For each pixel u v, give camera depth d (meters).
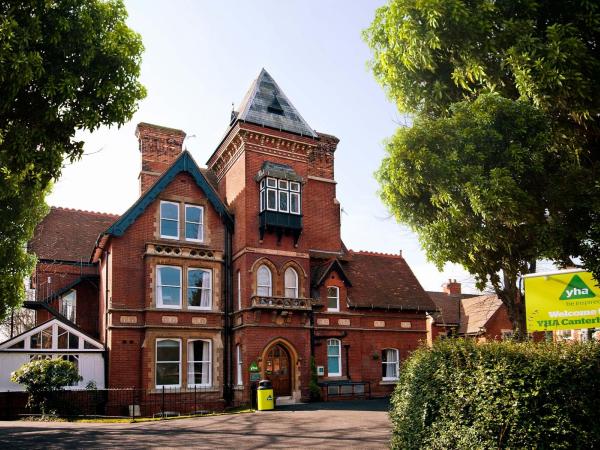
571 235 9.57
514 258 11.35
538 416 8.17
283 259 27.23
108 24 12.09
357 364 28.69
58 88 10.77
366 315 29.62
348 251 32.66
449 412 9.29
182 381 24.78
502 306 40.28
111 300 24.28
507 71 10.45
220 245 27.47
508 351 8.77
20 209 18.75
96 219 32.12
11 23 9.66
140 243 25.48
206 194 27.41
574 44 8.77
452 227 11.04
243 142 27.55
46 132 11.30
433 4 9.97
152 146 30.12
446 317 41.91
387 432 14.62
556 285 10.55
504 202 9.59
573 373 8.16
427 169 10.77
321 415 19.33
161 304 25.23
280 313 26.19
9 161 11.06
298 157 28.95
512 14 9.89
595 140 10.05
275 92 30.06
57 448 12.62
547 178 9.86
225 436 14.62
